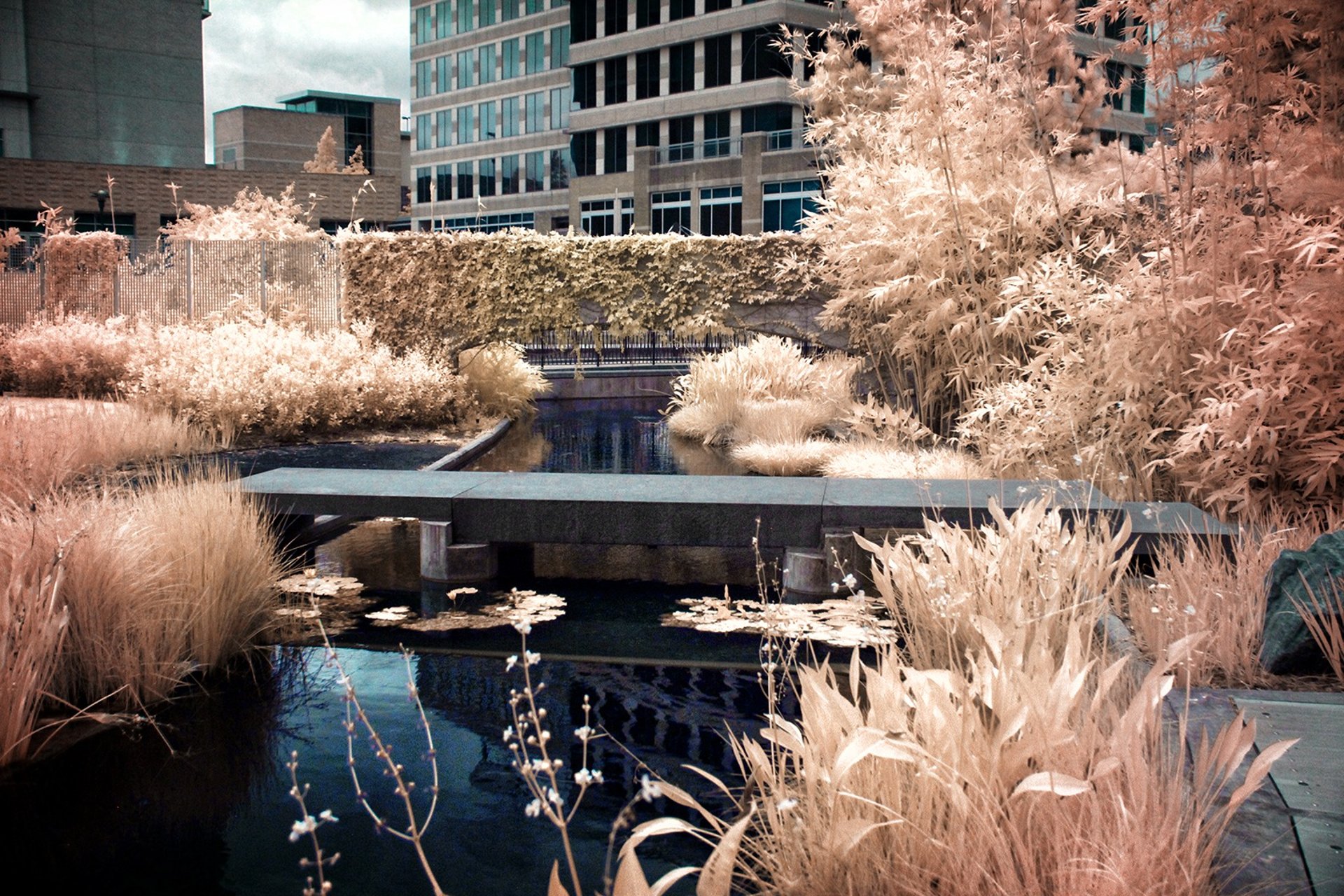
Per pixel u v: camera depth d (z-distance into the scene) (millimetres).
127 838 2918
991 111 8953
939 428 10320
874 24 9242
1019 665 2785
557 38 51188
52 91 38094
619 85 47438
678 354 23234
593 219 46344
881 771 2428
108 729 3758
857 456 9047
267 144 62844
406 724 3789
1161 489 6602
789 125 41906
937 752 2424
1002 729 2387
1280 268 6176
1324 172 5664
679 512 5918
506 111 54312
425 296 13664
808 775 2436
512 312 13477
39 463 7070
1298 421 5363
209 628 4387
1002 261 9234
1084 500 5777
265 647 4770
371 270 13727
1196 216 6496
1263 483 5887
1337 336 5156
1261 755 2229
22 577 3865
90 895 2600
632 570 6414
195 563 4535
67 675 3992
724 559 6773
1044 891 2143
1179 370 6395
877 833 2338
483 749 3541
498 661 4555
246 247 14539
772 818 2482
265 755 3514
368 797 3172
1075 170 9617
